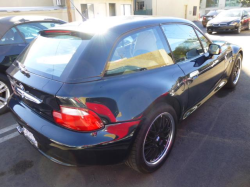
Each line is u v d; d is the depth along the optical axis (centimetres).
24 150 262
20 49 362
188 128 293
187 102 254
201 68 270
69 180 215
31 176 221
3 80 345
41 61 203
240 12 1234
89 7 1569
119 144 175
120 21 218
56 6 1499
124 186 205
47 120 183
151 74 207
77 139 163
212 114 328
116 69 185
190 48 273
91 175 221
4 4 1384
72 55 181
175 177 213
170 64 232
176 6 2425
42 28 411
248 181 204
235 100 371
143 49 212
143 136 190
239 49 397
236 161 229
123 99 176
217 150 247
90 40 183
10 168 233
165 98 207
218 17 1257
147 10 2227
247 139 265
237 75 422
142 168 204
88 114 161
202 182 205
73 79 166
